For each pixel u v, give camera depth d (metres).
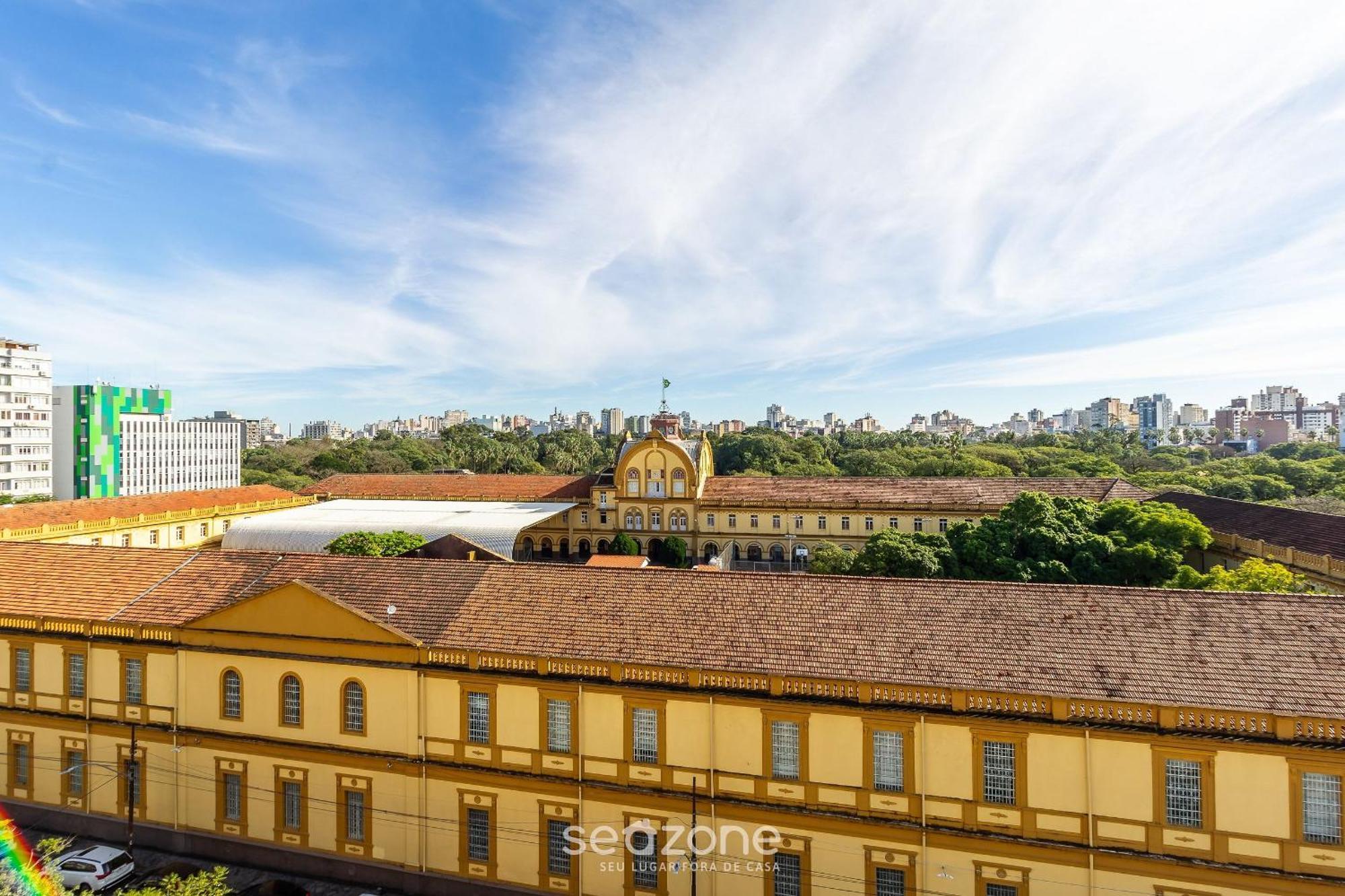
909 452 134.38
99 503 70.50
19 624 33.03
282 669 29.72
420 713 27.92
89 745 31.86
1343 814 20.23
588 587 30.33
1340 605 23.84
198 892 22.52
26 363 122.62
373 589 31.94
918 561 50.22
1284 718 20.58
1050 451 132.25
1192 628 24.08
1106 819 21.98
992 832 22.84
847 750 24.17
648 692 25.62
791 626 26.81
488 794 27.22
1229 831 21.03
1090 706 22.12
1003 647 24.53
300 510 83.69
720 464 150.12
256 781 29.77
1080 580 48.62
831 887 24.12
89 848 28.55
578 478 91.25
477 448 163.25
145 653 31.38
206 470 164.38
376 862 28.23
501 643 27.69
